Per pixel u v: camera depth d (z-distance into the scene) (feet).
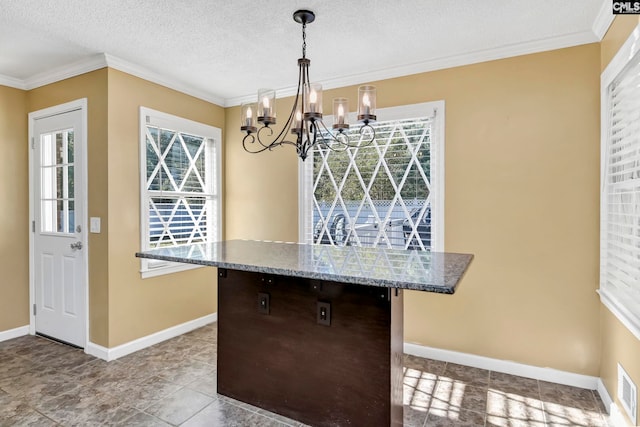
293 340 6.57
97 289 9.41
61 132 10.17
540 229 8.29
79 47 8.59
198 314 11.88
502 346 8.69
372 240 10.36
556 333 8.16
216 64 9.64
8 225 10.59
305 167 11.34
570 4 6.72
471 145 8.96
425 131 9.65
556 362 8.16
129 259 9.70
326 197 11.12
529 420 6.71
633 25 5.77
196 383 8.01
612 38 6.87
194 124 11.64
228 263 5.79
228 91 11.91
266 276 6.82
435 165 9.45
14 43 8.36
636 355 5.73
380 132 10.21
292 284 6.55
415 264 5.74
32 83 10.60
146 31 7.82
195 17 7.23
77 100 9.69
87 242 9.57
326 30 7.77
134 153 9.82
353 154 10.62
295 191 11.56
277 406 6.77
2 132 10.43
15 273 10.77
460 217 9.09
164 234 10.84
